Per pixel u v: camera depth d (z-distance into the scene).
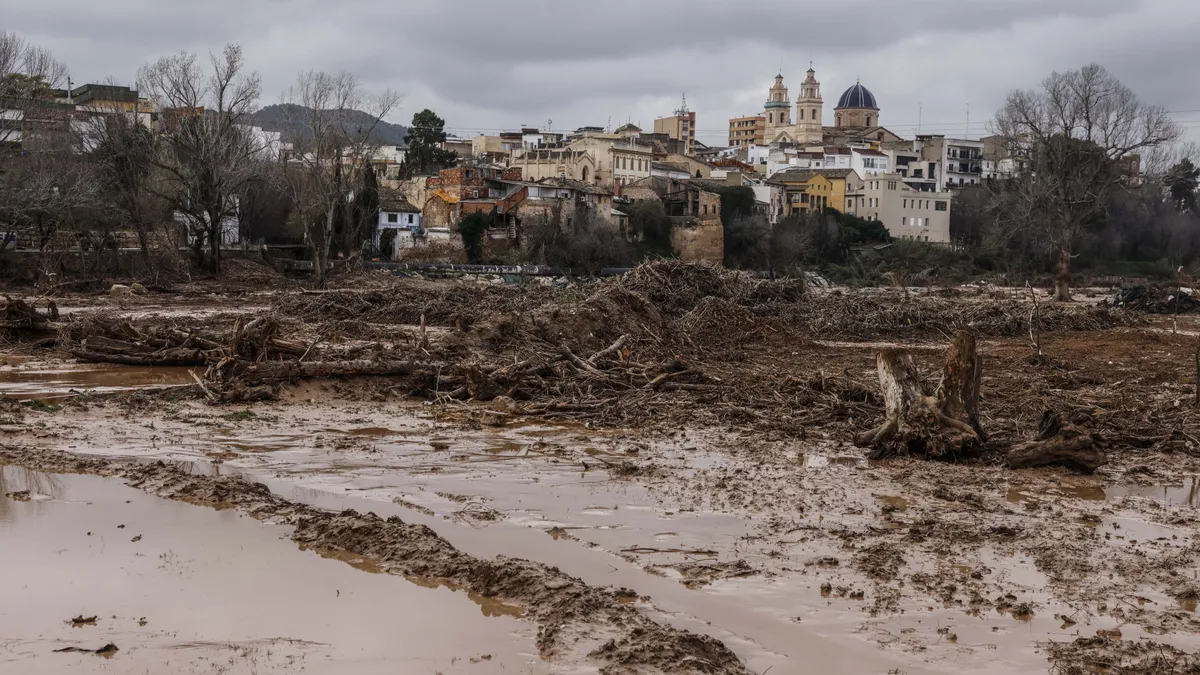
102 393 18.39
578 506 11.41
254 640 7.59
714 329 28.56
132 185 55.12
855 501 11.81
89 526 10.38
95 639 7.57
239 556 9.51
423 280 60.09
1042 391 20.48
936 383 21.05
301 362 19.08
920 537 10.37
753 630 7.92
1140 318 40.09
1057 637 7.88
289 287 54.25
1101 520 11.22
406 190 93.00
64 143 56.53
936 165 136.50
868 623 8.08
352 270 61.44
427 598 8.49
